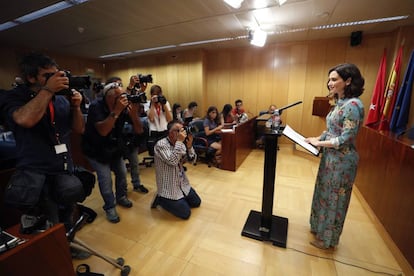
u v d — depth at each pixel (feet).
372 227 5.88
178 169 6.66
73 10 8.49
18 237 2.72
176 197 6.41
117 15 9.01
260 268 4.55
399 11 8.66
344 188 4.53
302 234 5.64
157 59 18.17
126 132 7.03
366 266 4.59
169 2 7.77
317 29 11.16
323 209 4.87
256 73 15.39
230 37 12.68
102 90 5.79
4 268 2.26
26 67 3.15
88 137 5.73
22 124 2.89
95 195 7.75
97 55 18.15
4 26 10.52
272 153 5.07
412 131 5.61
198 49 16.07
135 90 6.82
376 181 6.22
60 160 3.64
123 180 6.93
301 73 14.08
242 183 8.79
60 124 3.79
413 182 4.41
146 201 7.38
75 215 5.68
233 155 10.02
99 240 5.42
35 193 3.23
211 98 17.29
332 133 4.60
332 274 4.40
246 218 6.34
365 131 7.63
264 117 15.03
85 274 4.22
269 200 5.29
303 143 4.60
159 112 9.01
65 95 3.66
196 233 5.69
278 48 14.43
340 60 12.94
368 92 12.44
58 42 13.67
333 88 4.46
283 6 8.21
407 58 10.45
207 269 4.52
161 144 6.26
